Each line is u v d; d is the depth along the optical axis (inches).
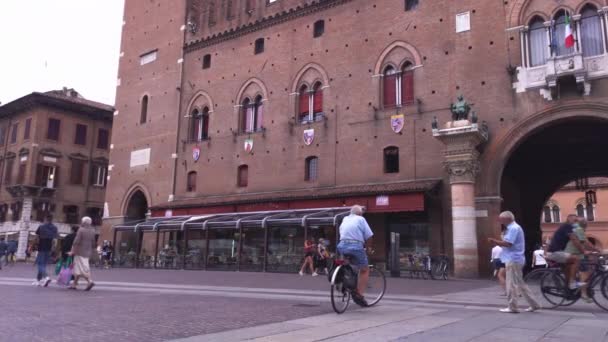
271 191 1364.4
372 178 1178.6
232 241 1334.9
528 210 1444.4
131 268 1409.9
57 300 502.6
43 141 2159.2
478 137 982.4
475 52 1075.3
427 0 1170.0
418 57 1158.3
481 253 984.3
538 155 1293.1
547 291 474.6
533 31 1025.5
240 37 1542.8
